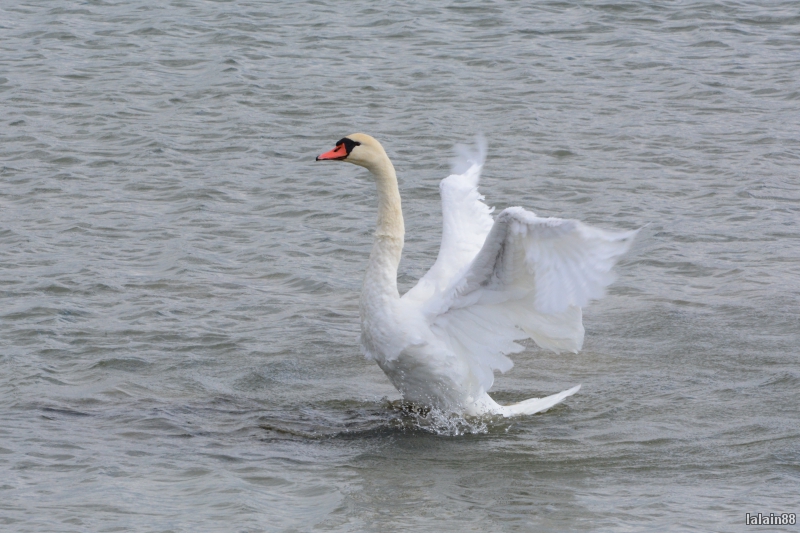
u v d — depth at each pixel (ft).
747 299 46.47
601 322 44.91
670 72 83.97
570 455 33.22
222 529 28.25
